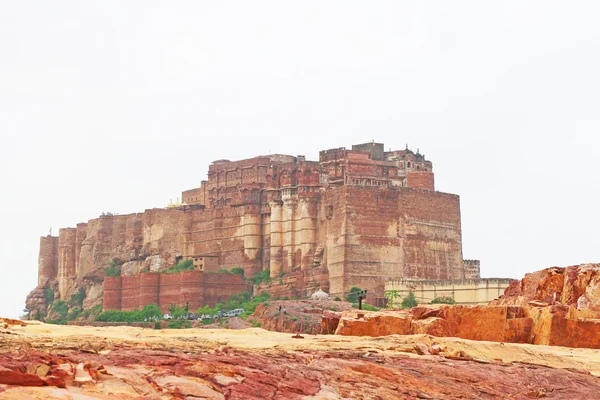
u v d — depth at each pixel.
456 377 67.25
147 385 54.06
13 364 52.28
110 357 57.97
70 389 51.66
